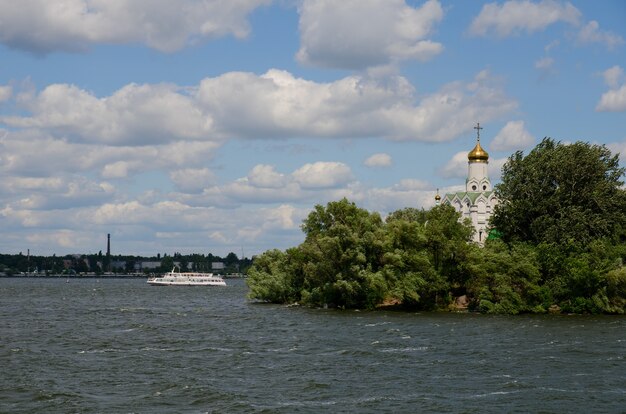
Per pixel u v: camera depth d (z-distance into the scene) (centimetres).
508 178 15612
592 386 6456
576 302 13625
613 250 13862
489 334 10294
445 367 7481
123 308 17225
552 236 14162
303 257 16425
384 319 12769
